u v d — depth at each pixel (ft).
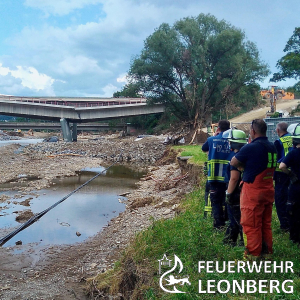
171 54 115.14
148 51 119.65
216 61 120.88
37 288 21.22
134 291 15.97
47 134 355.36
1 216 39.29
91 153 120.16
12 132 309.42
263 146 15.25
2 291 20.92
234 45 117.29
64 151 125.70
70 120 180.86
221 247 17.33
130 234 30.22
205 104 123.24
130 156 108.99
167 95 125.08
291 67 101.35
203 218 22.89
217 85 120.98
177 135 120.67
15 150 135.13
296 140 17.72
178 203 36.27
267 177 15.28
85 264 24.95
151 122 225.76
